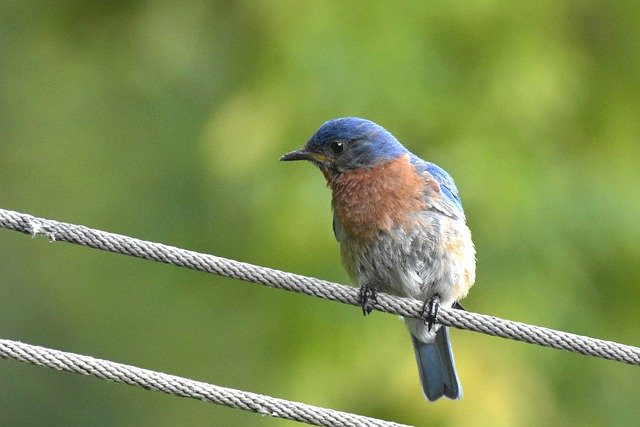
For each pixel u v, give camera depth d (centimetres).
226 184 1494
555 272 1417
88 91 1823
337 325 1418
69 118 1833
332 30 1432
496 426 1349
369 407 1388
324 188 1403
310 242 1392
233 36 1578
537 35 1466
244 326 1695
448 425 1356
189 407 1780
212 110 1608
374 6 1440
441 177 1118
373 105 1423
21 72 1845
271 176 1423
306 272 1395
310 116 1423
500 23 1458
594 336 1435
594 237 1431
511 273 1403
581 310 1434
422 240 1082
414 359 1380
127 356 1742
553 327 1402
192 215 1691
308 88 1426
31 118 1852
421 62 1438
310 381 1405
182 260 831
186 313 1730
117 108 1808
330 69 1425
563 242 1420
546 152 1443
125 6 1694
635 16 1517
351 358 1400
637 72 1521
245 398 791
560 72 1459
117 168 1777
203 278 1703
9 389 1748
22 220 823
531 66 1448
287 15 1459
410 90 1425
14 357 786
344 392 1395
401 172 1095
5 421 1731
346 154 1114
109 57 1745
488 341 1384
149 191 1734
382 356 1390
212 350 1712
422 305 934
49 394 1758
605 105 1516
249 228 1514
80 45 1747
